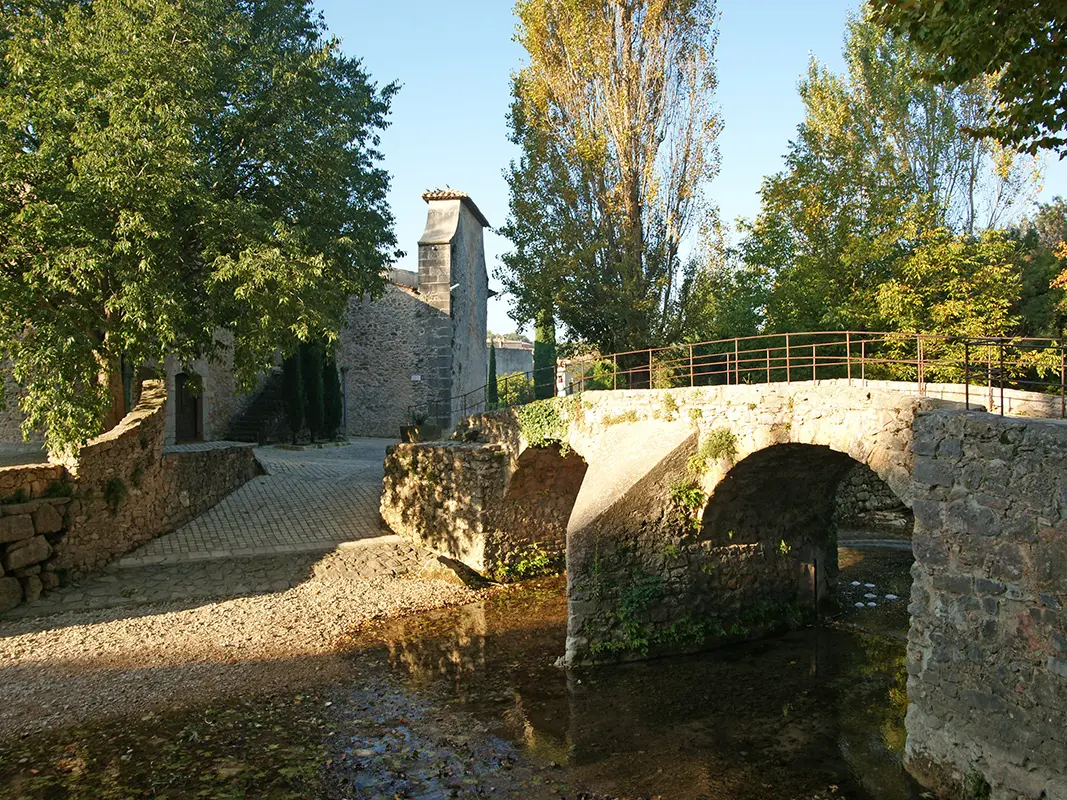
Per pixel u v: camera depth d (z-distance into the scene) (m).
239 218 12.09
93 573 13.35
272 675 10.31
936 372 14.59
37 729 8.50
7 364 17.81
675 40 17.62
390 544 16.22
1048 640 6.11
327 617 12.78
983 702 6.63
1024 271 18.86
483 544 15.29
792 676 10.25
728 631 11.62
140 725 8.63
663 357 17.80
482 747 8.19
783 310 17.70
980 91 18.95
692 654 11.23
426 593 14.24
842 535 17.77
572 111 18.05
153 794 7.03
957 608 6.93
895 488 8.48
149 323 11.58
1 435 17.94
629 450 11.81
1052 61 6.32
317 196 14.16
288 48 15.47
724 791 7.25
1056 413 8.36
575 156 17.88
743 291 19.50
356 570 14.86
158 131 11.14
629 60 17.56
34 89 11.16
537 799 7.09
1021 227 24.88
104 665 10.48
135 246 11.15
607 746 8.23
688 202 17.84
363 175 16.83
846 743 8.23
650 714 9.09
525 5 18.33
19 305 10.84
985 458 6.72
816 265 16.83
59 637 11.33
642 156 17.70
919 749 7.27
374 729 8.62
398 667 10.68
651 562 11.15
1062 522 6.04
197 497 16.53
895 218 16.53
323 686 9.93
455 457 15.84
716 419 11.02
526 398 38.47
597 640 10.77
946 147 19.42
